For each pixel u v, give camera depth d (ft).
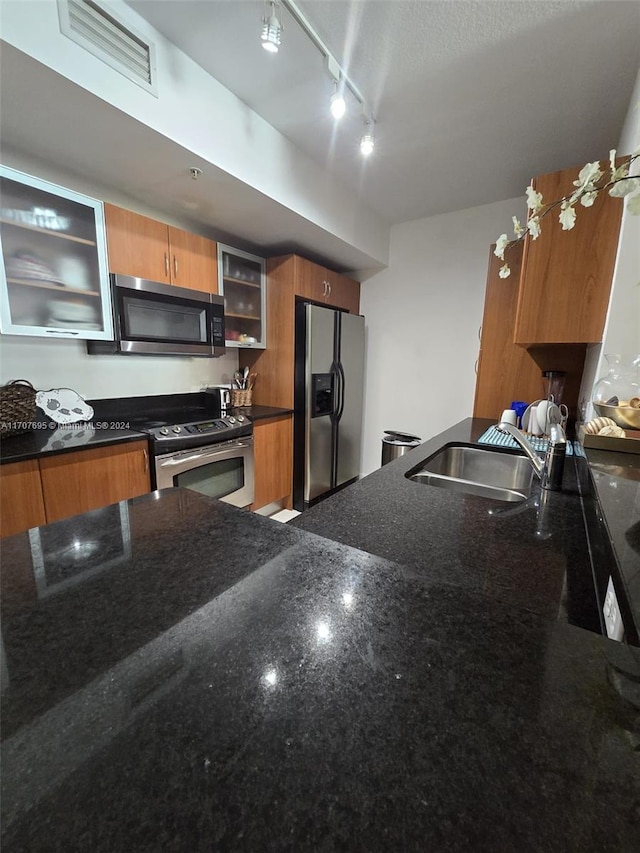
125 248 6.40
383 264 10.75
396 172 7.92
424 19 4.37
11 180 5.03
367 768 0.92
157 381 8.30
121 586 1.70
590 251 5.10
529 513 3.10
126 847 0.77
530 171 7.78
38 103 4.33
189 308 7.48
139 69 4.56
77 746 0.98
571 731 1.01
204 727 1.03
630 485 2.57
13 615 1.50
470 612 1.54
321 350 9.64
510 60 4.93
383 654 1.29
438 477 4.36
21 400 5.74
